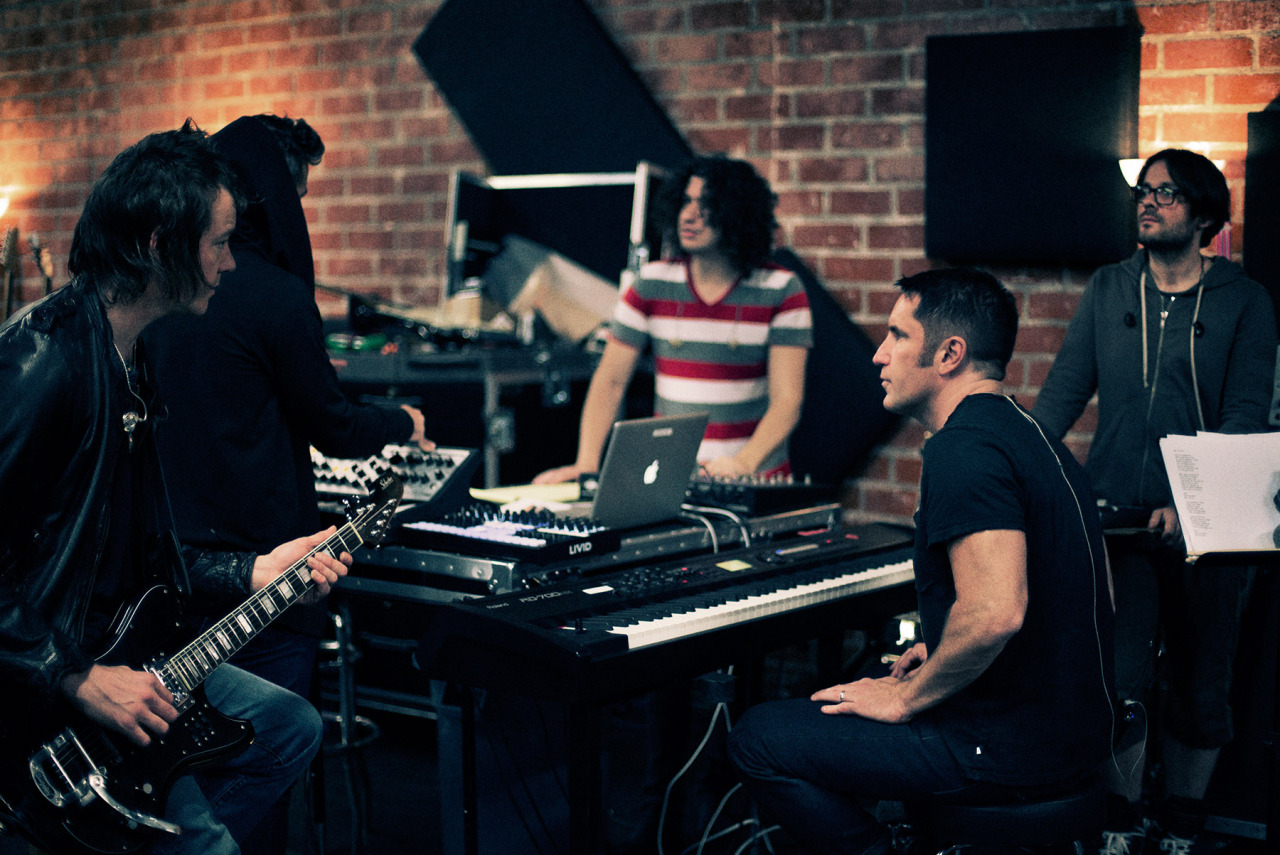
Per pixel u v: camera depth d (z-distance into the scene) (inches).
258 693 85.9
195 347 88.6
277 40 189.2
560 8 164.6
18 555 68.8
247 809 85.8
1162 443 93.4
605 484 103.7
